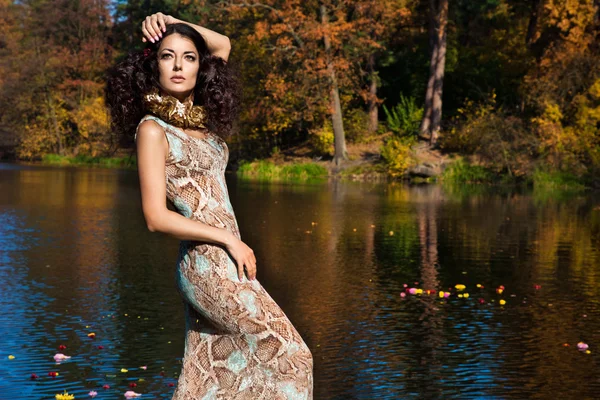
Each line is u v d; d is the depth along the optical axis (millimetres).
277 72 38781
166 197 3000
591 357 6809
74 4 60500
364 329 7730
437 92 38188
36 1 65562
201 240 2881
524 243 14188
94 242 13773
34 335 7301
